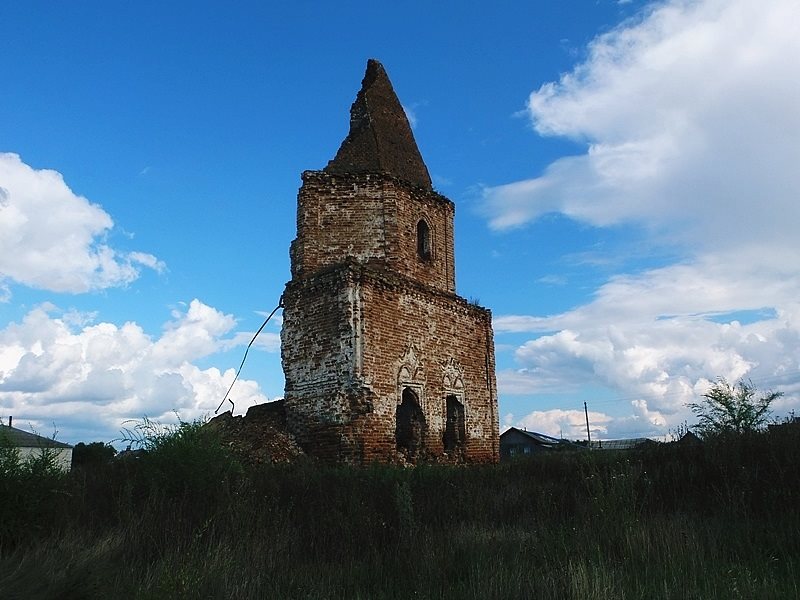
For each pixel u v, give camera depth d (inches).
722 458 502.0
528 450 2218.3
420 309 830.5
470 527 407.5
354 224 834.8
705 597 250.8
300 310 791.1
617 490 396.5
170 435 515.5
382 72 975.6
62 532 404.2
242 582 288.4
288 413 775.1
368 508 419.8
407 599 276.5
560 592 260.1
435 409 826.2
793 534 329.7
